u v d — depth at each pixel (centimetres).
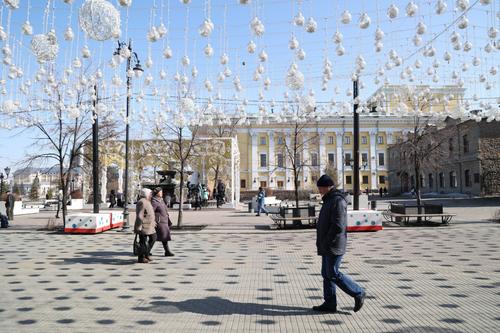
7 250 1299
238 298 695
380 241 1401
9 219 2567
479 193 4481
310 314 599
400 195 6594
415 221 2031
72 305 661
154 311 622
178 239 1561
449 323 547
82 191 4200
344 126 8062
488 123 4494
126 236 1675
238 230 1839
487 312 595
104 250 1291
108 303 672
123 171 4028
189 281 834
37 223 2333
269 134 8231
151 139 3378
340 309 622
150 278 867
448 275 856
